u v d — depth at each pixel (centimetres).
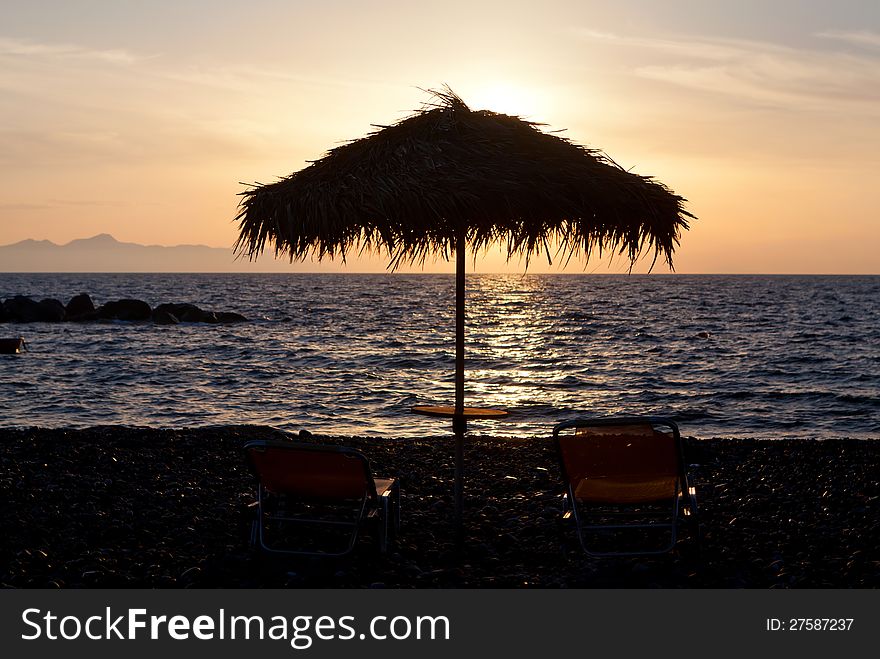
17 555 566
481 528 667
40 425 1559
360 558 581
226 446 1092
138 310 5100
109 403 1855
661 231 538
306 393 2061
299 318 5681
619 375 2512
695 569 553
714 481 884
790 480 877
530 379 2414
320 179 527
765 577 542
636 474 572
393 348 3422
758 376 2480
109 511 707
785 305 8194
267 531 639
